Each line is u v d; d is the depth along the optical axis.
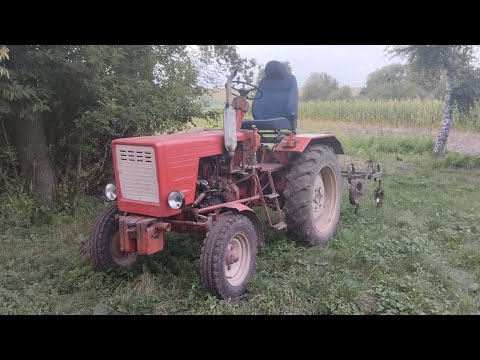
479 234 5.65
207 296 3.87
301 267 4.61
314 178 5.20
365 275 4.46
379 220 6.24
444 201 7.38
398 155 12.72
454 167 10.81
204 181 4.25
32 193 6.27
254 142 4.89
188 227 4.10
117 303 3.83
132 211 4.05
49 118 6.68
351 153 13.16
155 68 7.89
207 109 8.23
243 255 4.18
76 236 5.48
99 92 6.08
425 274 4.45
